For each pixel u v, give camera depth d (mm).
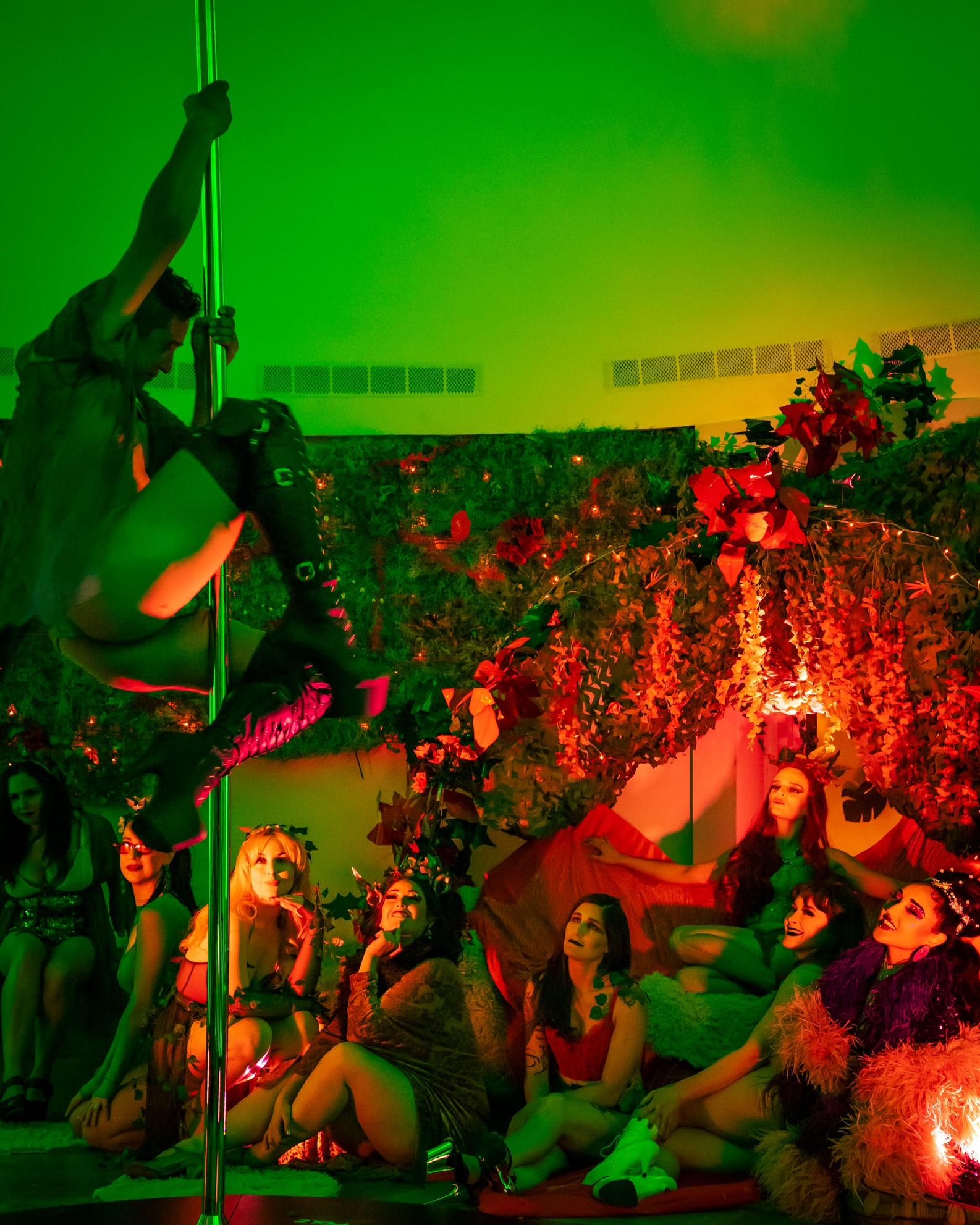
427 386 6012
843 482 4688
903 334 5340
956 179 5082
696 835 5641
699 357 5734
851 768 5359
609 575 4941
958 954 3641
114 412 2037
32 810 5215
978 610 4406
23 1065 5066
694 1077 3889
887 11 5000
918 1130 3350
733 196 5535
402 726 4996
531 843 5141
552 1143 3902
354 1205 2908
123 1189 3742
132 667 2066
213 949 2070
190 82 5590
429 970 4203
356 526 5379
